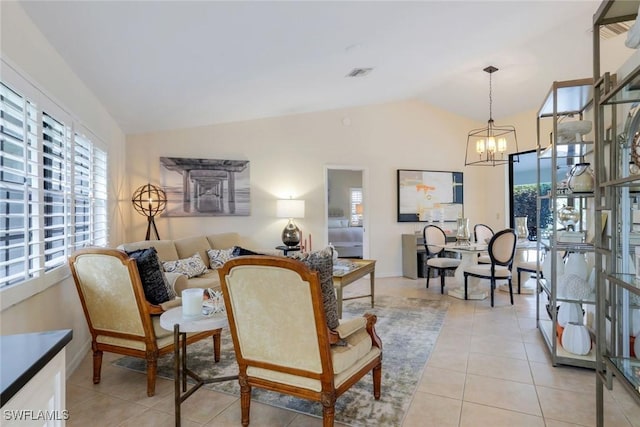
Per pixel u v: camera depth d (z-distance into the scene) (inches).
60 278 97.0
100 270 92.2
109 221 158.4
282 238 220.5
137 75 122.6
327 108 236.1
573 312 114.1
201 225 212.2
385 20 119.1
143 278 93.7
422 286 223.9
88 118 125.6
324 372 70.1
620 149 79.2
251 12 95.1
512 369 107.5
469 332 140.2
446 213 268.1
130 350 94.3
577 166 114.6
